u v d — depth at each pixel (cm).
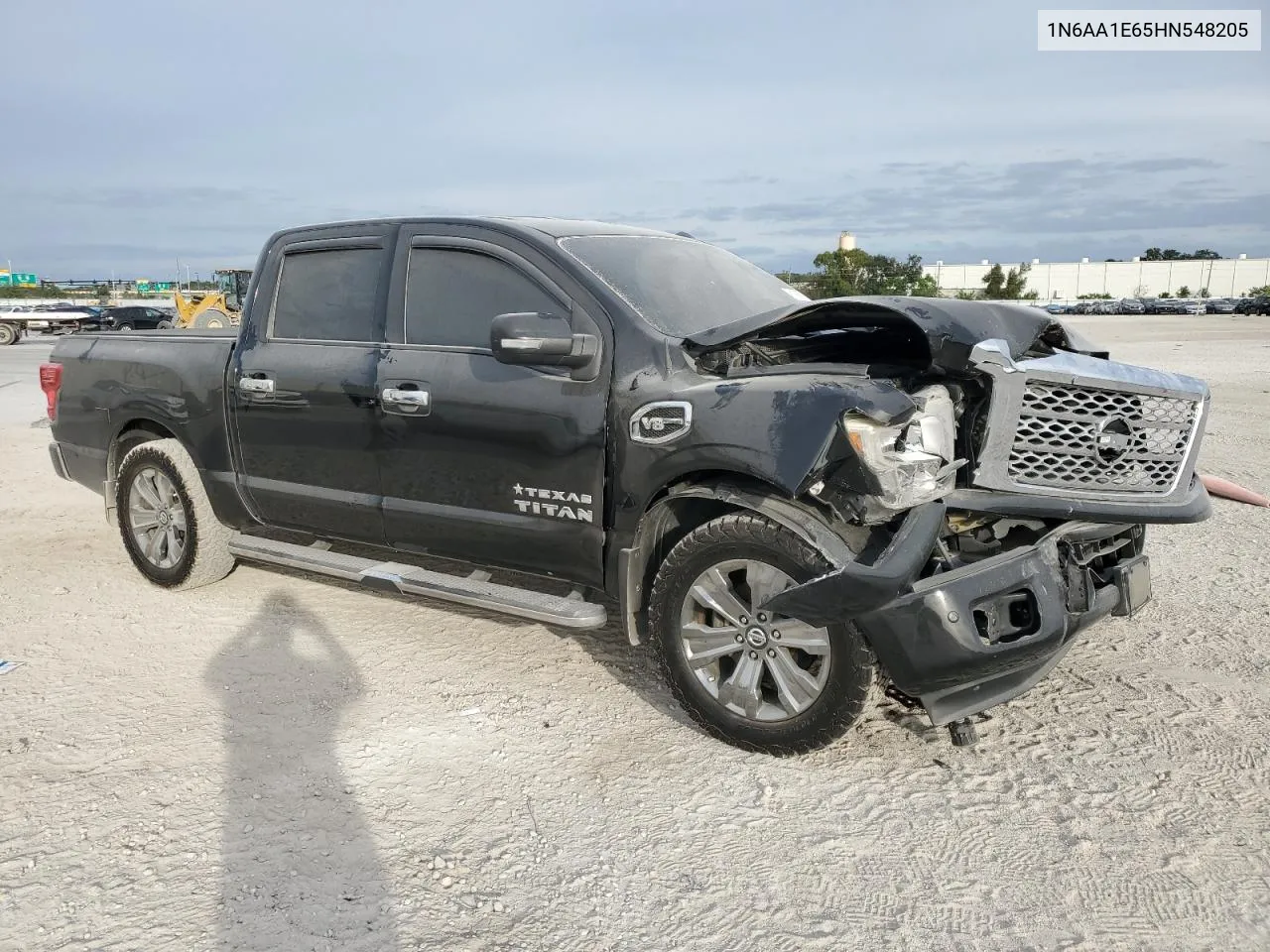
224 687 408
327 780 329
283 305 474
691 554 342
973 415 334
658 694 399
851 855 286
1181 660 421
